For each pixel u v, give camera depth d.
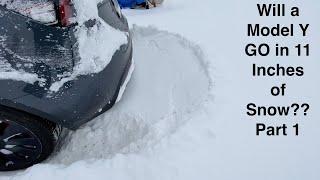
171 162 2.82
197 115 3.21
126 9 5.45
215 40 4.44
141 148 2.94
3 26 2.28
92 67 2.49
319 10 5.23
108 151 3.03
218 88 3.57
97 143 3.07
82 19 2.45
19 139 2.64
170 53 4.09
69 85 2.45
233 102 3.41
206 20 4.97
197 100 3.41
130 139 3.09
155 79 3.60
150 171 2.75
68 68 2.42
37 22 2.31
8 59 2.31
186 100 3.42
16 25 2.29
